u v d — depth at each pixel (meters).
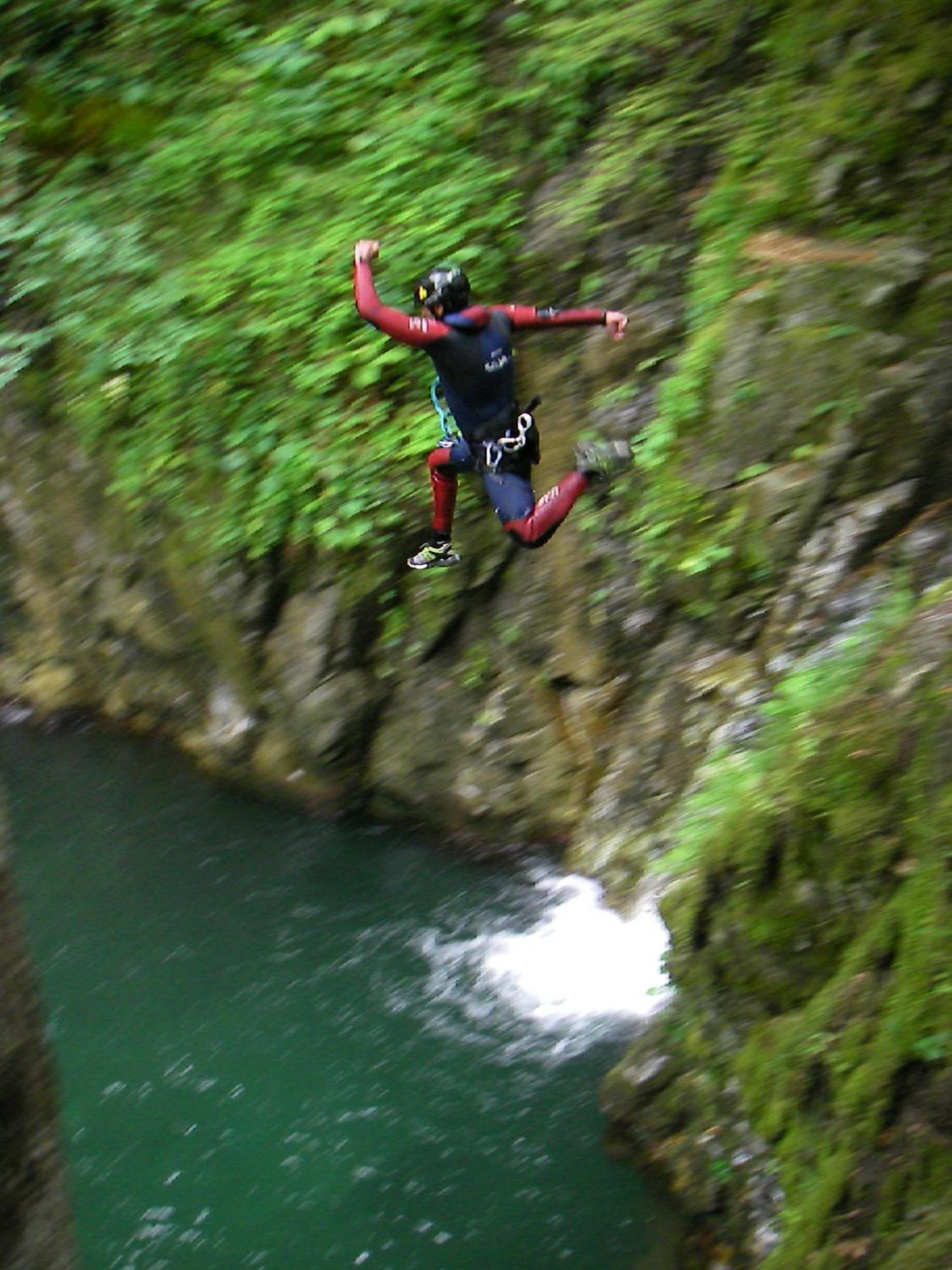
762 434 7.82
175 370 9.61
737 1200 5.98
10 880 3.99
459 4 9.78
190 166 10.13
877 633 6.77
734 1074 6.06
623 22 9.23
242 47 10.54
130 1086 7.50
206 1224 6.59
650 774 8.28
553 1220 6.45
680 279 8.54
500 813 9.12
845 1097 5.26
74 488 10.37
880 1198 5.04
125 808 10.02
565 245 8.80
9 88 10.78
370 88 9.87
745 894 5.98
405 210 9.27
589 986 7.95
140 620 10.27
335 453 8.98
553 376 8.74
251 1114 7.28
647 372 8.48
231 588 9.44
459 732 9.15
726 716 7.82
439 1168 6.83
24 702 11.20
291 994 8.15
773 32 8.81
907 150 8.04
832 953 5.70
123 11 10.80
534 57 9.34
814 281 7.83
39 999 4.01
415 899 8.89
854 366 7.65
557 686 8.82
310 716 9.40
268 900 8.98
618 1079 6.88
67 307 10.13
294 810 9.78
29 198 10.50
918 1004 5.07
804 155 8.27
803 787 5.84
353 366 9.02
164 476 9.70
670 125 8.82
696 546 8.00
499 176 9.12
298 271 9.30
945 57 8.08
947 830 5.21
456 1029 7.78
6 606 11.21
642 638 8.38
